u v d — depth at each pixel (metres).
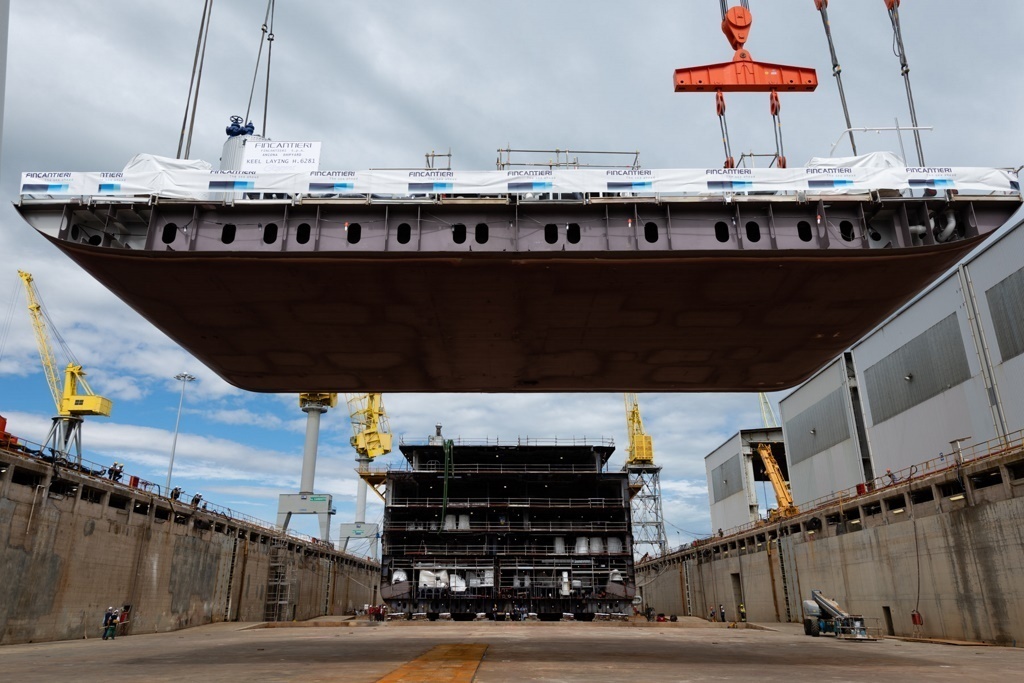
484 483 66.81
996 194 21.86
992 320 44.03
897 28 26.11
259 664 20.16
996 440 43.31
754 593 72.44
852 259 21.11
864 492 54.62
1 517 34.50
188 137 25.19
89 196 21.55
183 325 25.69
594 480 65.25
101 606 42.81
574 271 21.62
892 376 55.88
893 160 22.08
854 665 21.25
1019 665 22.02
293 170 22.50
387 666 19.22
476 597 58.75
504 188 21.72
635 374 31.45
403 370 30.80
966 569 38.12
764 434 91.19
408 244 21.78
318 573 89.31
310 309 24.22
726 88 25.89
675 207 22.00
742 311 24.47
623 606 59.00
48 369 74.81
